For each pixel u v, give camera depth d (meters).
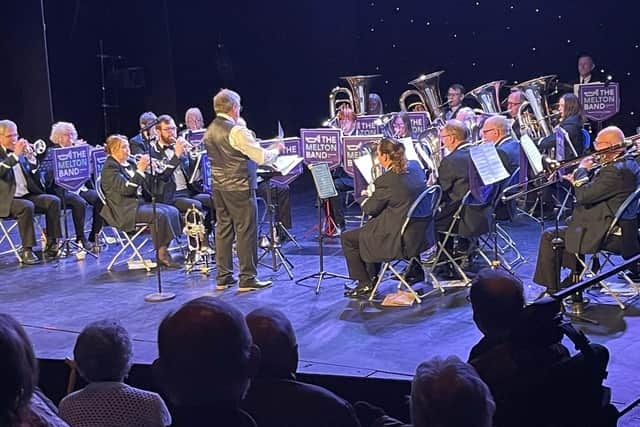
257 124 14.45
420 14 13.39
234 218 6.43
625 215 5.34
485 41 13.05
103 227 9.02
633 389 4.14
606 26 12.27
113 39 13.42
